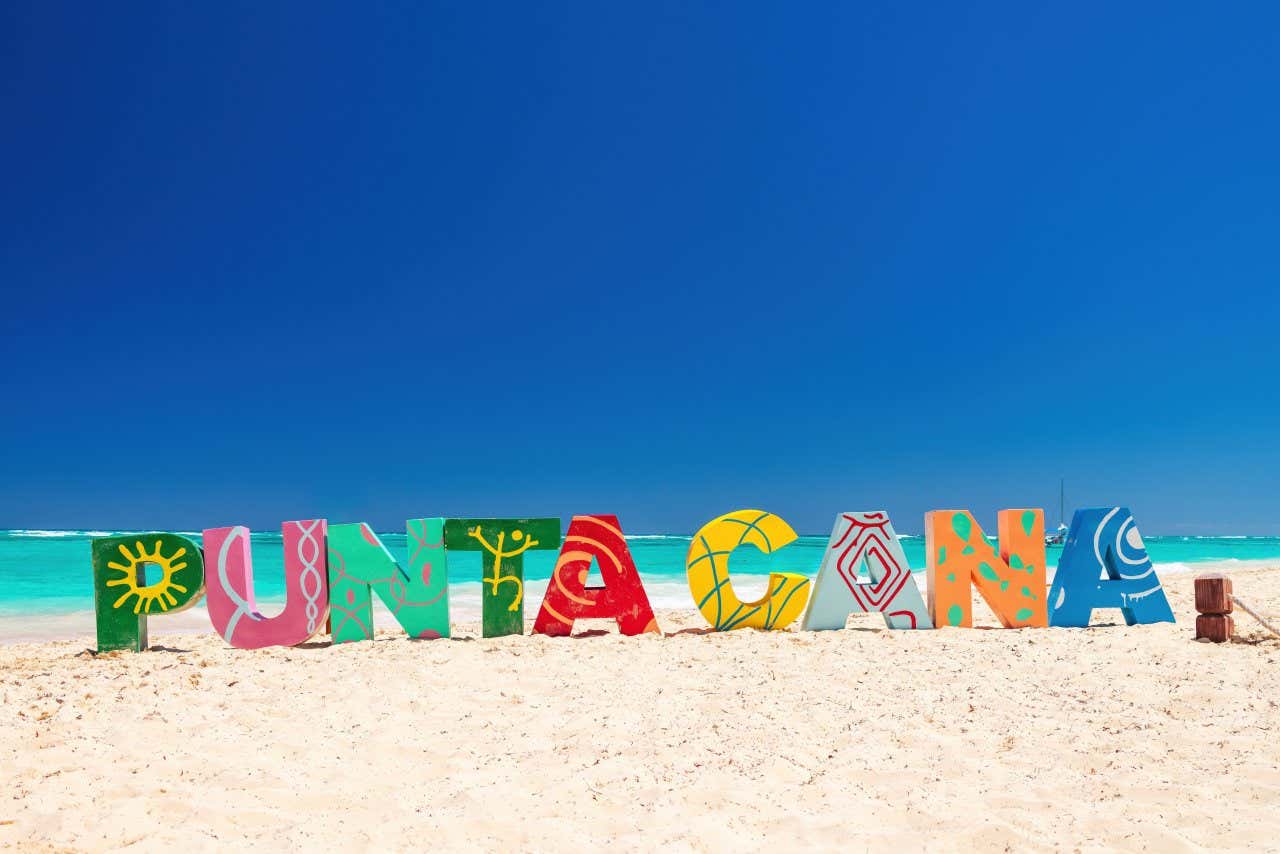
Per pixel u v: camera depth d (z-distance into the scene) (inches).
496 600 358.3
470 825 154.0
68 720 223.9
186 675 279.0
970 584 367.2
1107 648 301.7
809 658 296.0
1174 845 139.9
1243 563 1043.9
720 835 148.5
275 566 902.4
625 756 191.8
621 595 358.9
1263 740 191.0
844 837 147.2
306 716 228.2
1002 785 169.6
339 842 147.7
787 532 371.6
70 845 145.4
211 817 158.7
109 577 339.0
